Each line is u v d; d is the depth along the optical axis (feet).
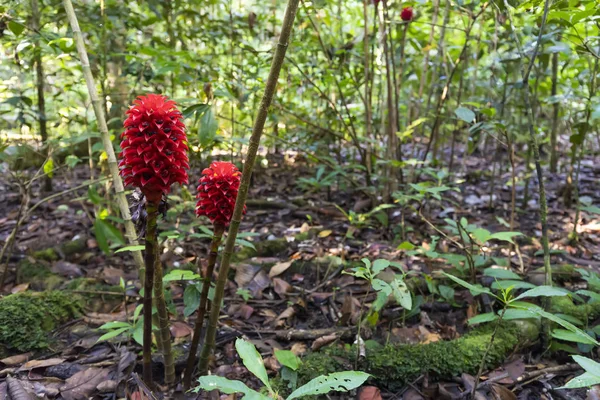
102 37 10.12
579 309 7.52
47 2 11.16
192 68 9.46
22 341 6.91
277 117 12.42
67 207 11.75
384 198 11.81
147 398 5.31
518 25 11.23
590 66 9.89
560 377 6.38
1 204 13.41
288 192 14.56
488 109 7.87
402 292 6.08
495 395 5.91
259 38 12.64
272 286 8.88
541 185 6.54
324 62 12.83
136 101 4.50
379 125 14.15
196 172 14.88
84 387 6.04
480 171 15.75
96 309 8.11
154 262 5.19
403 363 6.40
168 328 5.69
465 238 10.25
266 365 6.51
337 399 5.96
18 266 9.36
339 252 10.18
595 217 12.03
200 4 12.67
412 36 13.17
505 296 5.24
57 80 14.74
